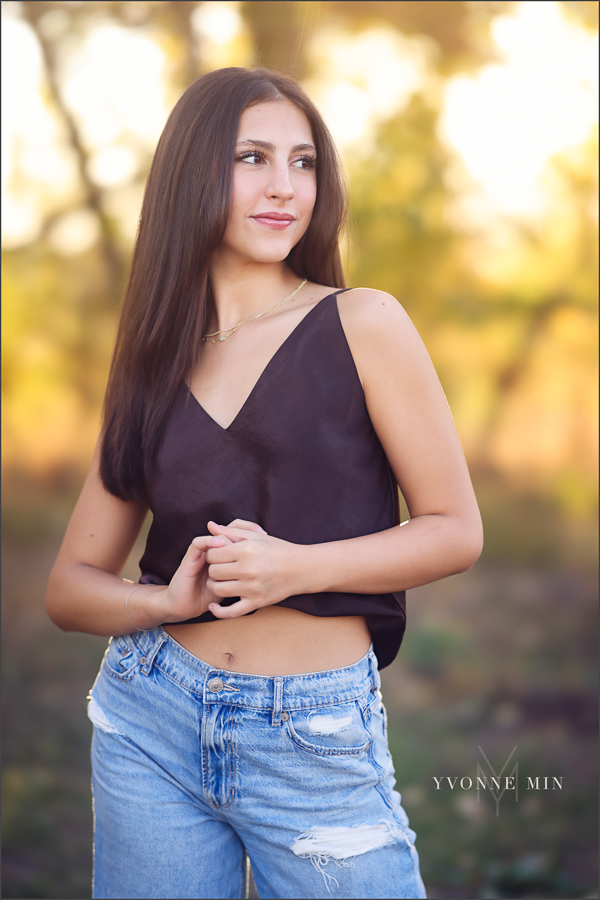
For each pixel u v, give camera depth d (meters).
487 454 6.63
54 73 5.41
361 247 5.46
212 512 1.26
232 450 1.25
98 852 1.37
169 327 1.33
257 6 4.97
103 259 5.98
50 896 2.38
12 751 3.30
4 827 2.74
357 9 5.21
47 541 6.12
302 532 1.22
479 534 1.25
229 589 1.14
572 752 3.22
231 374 1.29
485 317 5.85
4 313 6.09
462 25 5.30
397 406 1.22
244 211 1.29
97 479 1.47
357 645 1.27
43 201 5.87
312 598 1.21
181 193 1.32
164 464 1.29
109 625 1.34
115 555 1.48
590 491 6.41
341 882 1.19
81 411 6.50
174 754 1.27
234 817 1.24
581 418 6.42
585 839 2.67
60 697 3.88
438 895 2.45
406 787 3.02
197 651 1.27
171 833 1.28
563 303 5.91
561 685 3.89
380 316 1.23
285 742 1.19
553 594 5.25
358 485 1.25
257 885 1.31
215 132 1.29
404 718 3.65
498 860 2.58
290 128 1.31
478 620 4.88
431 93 5.46
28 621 4.90
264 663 1.22
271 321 1.31
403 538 1.21
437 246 5.57
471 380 6.34
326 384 1.22
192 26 5.20
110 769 1.32
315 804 1.19
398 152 5.39
